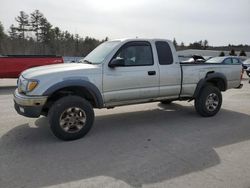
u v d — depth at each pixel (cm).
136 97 575
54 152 443
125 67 552
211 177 359
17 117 660
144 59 580
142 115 706
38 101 471
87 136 527
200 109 680
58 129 486
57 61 1315
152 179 353
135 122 636
